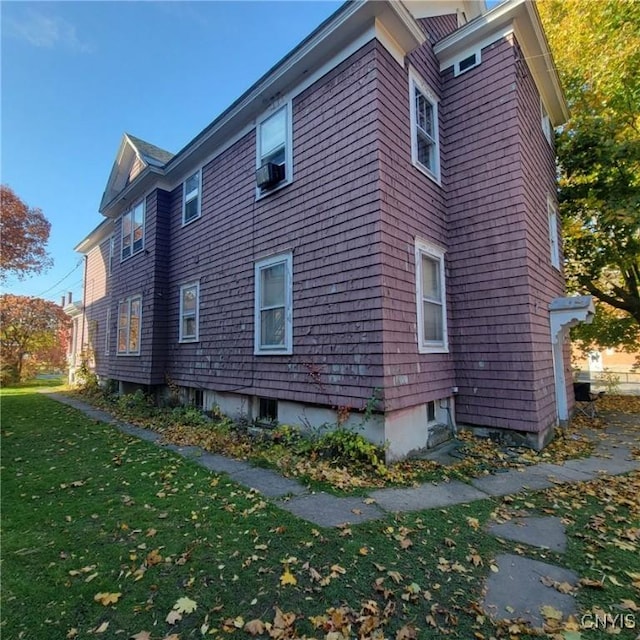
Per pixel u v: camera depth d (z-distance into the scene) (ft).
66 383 67.10
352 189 18.28
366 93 18.08
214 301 27.55
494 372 20.11
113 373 40.19
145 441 21.65
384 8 17.52
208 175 29.40
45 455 18.97
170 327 32.96
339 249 18.62
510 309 19.70
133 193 37.50
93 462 17.56
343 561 8.89
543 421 19.51
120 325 39.63
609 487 13.94
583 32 34.58
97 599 7.57
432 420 19.97
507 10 19.94
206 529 10.59
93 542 9.95
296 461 16.88
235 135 26.78
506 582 8.15
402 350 17.52
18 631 6.76
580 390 37.76
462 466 16.33
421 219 20.04
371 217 17.28
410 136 19.94
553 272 26.27
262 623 6.84
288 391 20.59
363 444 16.12
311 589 7.84
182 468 16.35
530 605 7.41
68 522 11.18
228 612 7.19
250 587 7.93
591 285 39.50
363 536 10.11
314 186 20.27
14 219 52.47
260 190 24.03
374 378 16.44
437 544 9.75
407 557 9.09
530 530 10.61
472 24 21.22
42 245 55.98
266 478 14.97
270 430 21.21
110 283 44.14
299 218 21.03
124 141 39.68
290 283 21.16
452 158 22.49
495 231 20.48
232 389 24.86
